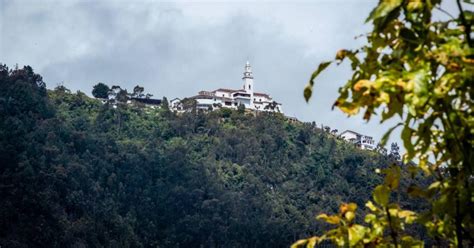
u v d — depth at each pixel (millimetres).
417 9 2898
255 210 102312
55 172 84812
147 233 91312
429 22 2918
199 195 100125
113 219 86562
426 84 2539
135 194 97000
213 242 94000
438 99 2705
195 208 99250
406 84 2588
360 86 2645
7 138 86062
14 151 81625
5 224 70562
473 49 2658
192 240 93938
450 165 2967
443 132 2910
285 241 95188
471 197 2777
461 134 2771
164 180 102875
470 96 2711
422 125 2812
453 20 2895
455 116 2740
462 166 2848
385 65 2969
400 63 2910
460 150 2814
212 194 101500
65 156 92000
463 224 2926
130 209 93250
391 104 2738
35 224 73312
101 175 96375
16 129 90250
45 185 81000
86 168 93000
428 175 3186
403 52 2912
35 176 79438
